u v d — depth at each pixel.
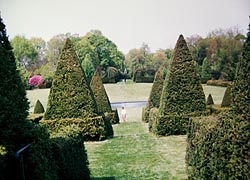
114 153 9.85
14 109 3.73
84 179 6.61
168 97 12.75
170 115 12.61
